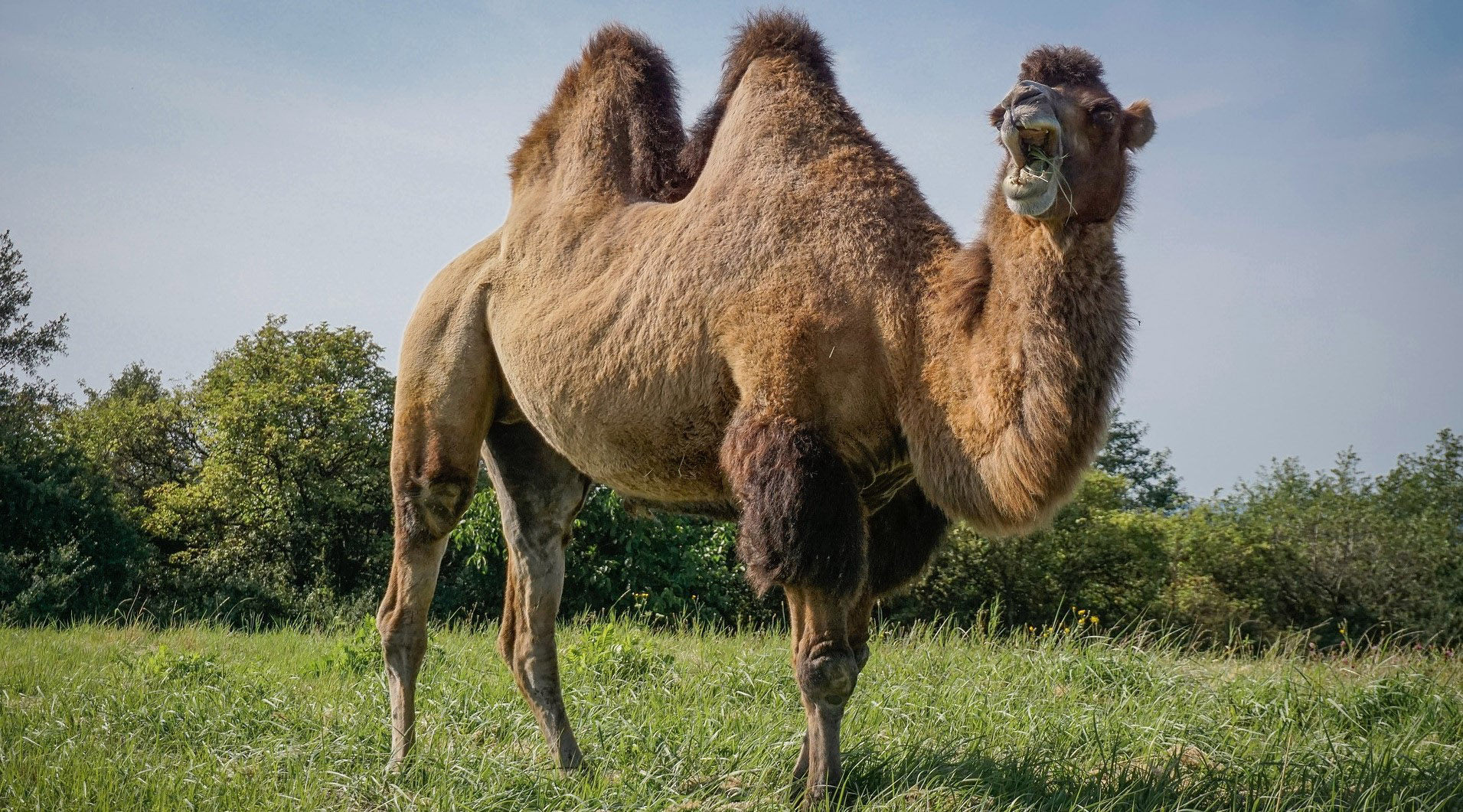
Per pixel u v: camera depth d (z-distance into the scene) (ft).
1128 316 12.58
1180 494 127.95
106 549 77.36
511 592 18.11
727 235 14.57
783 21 15.90
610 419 15.35
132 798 13.99
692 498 15.67
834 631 13.35
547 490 18.15
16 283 118.73
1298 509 73.77
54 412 119.96
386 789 14.94
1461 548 69.82
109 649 31.83
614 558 60.95
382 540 88.79
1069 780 14.69
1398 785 14.19
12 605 62.90
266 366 91.35
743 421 13.82
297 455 85.66
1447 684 20.97
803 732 16.78
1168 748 17.17
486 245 18.30
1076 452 12.42
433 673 23.59
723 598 61.82
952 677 22.35
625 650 22.91
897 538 15.06
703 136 16.67
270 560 88.53
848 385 13.62
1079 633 26.61
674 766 15.53
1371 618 67.26
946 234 13.97
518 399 17.03
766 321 13.82
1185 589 68.33
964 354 13.03
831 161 14.61
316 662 26.32
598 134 17.22
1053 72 12.52
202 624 45.11
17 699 20.93
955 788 14.35
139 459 105.40
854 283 13.69
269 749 16.62
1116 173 12.28
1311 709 19.44
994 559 63.67
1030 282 12.44
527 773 15.31
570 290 16.19
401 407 18.26
